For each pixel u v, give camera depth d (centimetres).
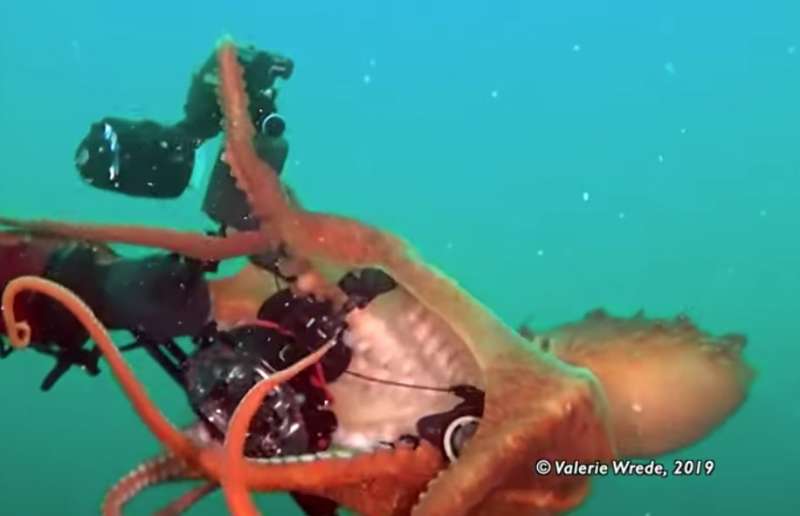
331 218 129
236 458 105
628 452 146
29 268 128
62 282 128
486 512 114
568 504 118
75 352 131
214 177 131
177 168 133
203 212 131
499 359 120
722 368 152
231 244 127
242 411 104
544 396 116
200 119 135
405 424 124
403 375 127
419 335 127
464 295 125
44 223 127
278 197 129
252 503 105
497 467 113
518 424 115
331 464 113
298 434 119
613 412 141
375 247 128
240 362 120
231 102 129
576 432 116
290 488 112
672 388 146
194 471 115
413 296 128
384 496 118
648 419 144
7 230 129
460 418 120
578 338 148
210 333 129
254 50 134
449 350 127
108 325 130
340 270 129
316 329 124
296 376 123
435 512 110
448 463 119
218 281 132
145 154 132
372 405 126
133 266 128
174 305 127
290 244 128
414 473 118
